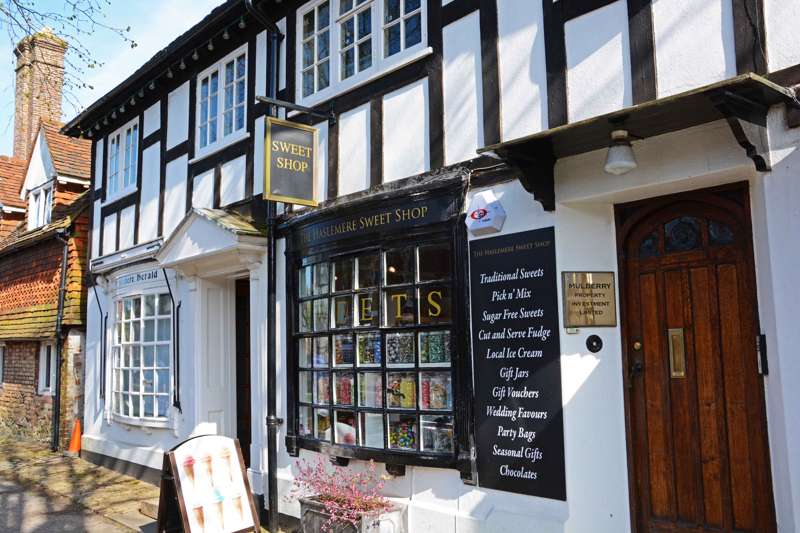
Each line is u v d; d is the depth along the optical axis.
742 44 3.91
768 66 3.80
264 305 7.00
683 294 4.46
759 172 3.81
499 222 4.94
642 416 4.59
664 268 4.55
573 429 4.51
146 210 9.45
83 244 11.32
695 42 4.10
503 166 5.00
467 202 5.23
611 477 4.55
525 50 4.97
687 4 4.15
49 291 11.89
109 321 10.03
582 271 4.65
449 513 5.05
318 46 6.89
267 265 6.96
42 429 11.92
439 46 5.59
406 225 5.54
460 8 5.46
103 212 10.69
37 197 13.67
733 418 4.18
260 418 6.94
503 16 5.14
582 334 4.62
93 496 7.96
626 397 4.61
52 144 13.08
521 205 4.89
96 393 10.27
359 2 6.46
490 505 4.86
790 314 3.64
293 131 6.19
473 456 4.97
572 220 4.70
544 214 4.75
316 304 6.36
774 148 3.73
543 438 4.61
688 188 4.32
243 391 8.37
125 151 10.34
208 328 8.09
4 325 12.97
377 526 5.10
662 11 4.27
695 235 4.43
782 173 3.70
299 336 6.48
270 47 7.35
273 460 6.59
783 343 3.66
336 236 6.09
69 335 11.06
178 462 5.05
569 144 4.33
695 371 4.37
